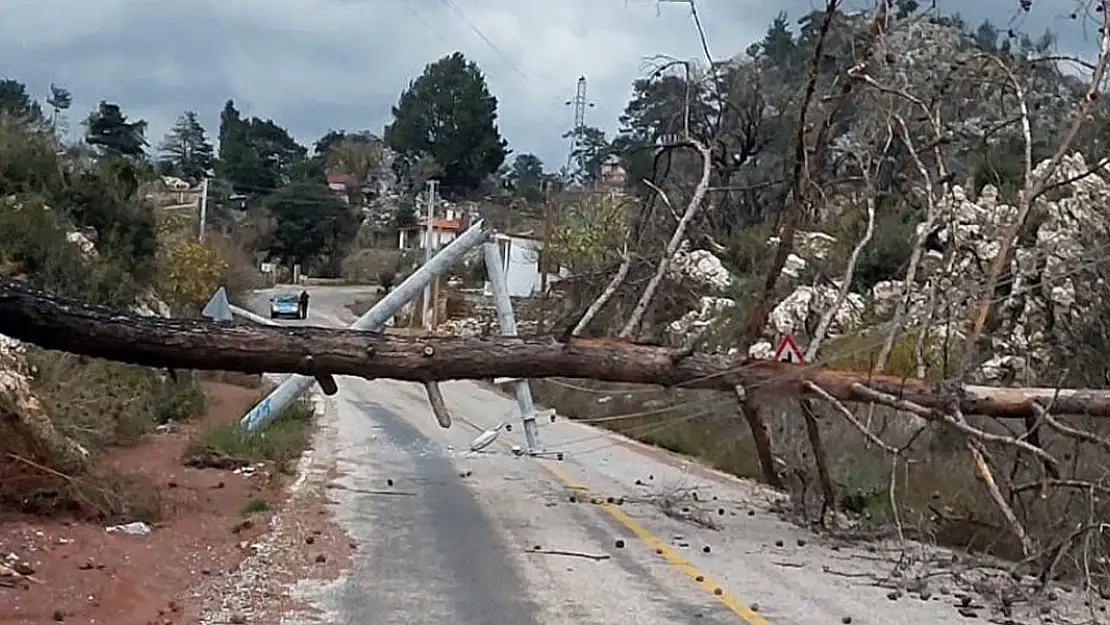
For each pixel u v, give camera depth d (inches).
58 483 479.8
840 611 402.9
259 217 3174.2
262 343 466.6
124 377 837.8
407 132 3531.0
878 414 698.8
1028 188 560.4
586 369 520.7
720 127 867.4
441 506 612.7
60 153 1171.3
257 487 644.1
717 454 908.0
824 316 645.3
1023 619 406.9
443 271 826.8
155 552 441.7
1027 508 538.9
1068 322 702.5
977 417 617.6
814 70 577.3
